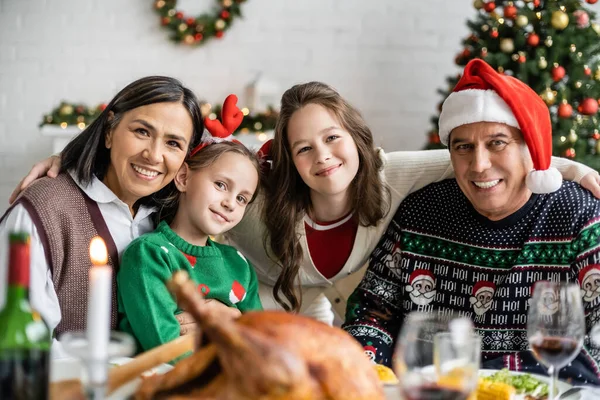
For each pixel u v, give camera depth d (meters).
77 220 1.65
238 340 0.72
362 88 4.77
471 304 1.81
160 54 4.78
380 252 1.95
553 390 1.10
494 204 1.74
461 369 0.85
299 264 2.00
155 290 1.64
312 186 1.88
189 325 1.72
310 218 2.02
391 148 4.77
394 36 4.75
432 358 0.87
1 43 4.76
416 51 4.75
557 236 1.76
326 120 1.85
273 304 2.17
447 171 1.97
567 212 1.76
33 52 4.77
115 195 1.71
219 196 1.80
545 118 1.75
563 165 1.91
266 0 4.75
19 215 1.59
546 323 1.10
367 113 4.77
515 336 1.75
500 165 1.73
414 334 0.88
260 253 2.10
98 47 4.77
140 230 1.80
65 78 4.78
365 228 2.00
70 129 4.39
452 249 1.84
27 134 4.79
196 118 1.75
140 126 1.66
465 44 3.82
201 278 1.78
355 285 2.25
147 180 1.68
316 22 4.76
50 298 1.60
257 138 4.23
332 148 1.85
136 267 1.64
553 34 3.55
